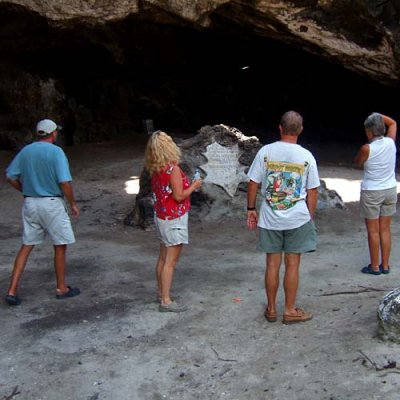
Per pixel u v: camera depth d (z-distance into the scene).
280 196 4.47
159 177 4.86
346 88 16.97
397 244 7.02
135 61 16.23
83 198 10.02
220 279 5.89
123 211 9.13
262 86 18.47
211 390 3.83
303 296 5.31
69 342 4.54
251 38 14.55
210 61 17.33
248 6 10.70
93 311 5.13
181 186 4.82
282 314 4.91
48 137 5.27
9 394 3.85
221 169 8.20
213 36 15.60
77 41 14.37
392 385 3.74
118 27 14.17
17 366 4.19
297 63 16.67
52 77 15.15
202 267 6.30
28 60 14.99
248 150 8.41
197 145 8.30
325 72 16.55
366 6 10.97
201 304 5.22
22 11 10.12
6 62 14.54
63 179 5.13
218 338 4.54
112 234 7.89
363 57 11.77
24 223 5.29
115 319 4.94
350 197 9.60
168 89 18.11
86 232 8.03
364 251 6.76
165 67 17.06
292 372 3.99
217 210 8.18
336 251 6.78
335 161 13.89
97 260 6.68
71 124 15.48
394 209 5.80
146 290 5.64
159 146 4.81
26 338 4.62
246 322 4.80
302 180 4.46
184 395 3.79
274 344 4.39
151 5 10.00
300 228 4.50
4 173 12.06
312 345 4.34
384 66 11.98
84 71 16.31
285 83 17.97
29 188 5.20
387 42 11.43
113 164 12.59
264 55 16.59
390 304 4.32
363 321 4.70
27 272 6.27
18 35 13.06
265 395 3.74
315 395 3.70
